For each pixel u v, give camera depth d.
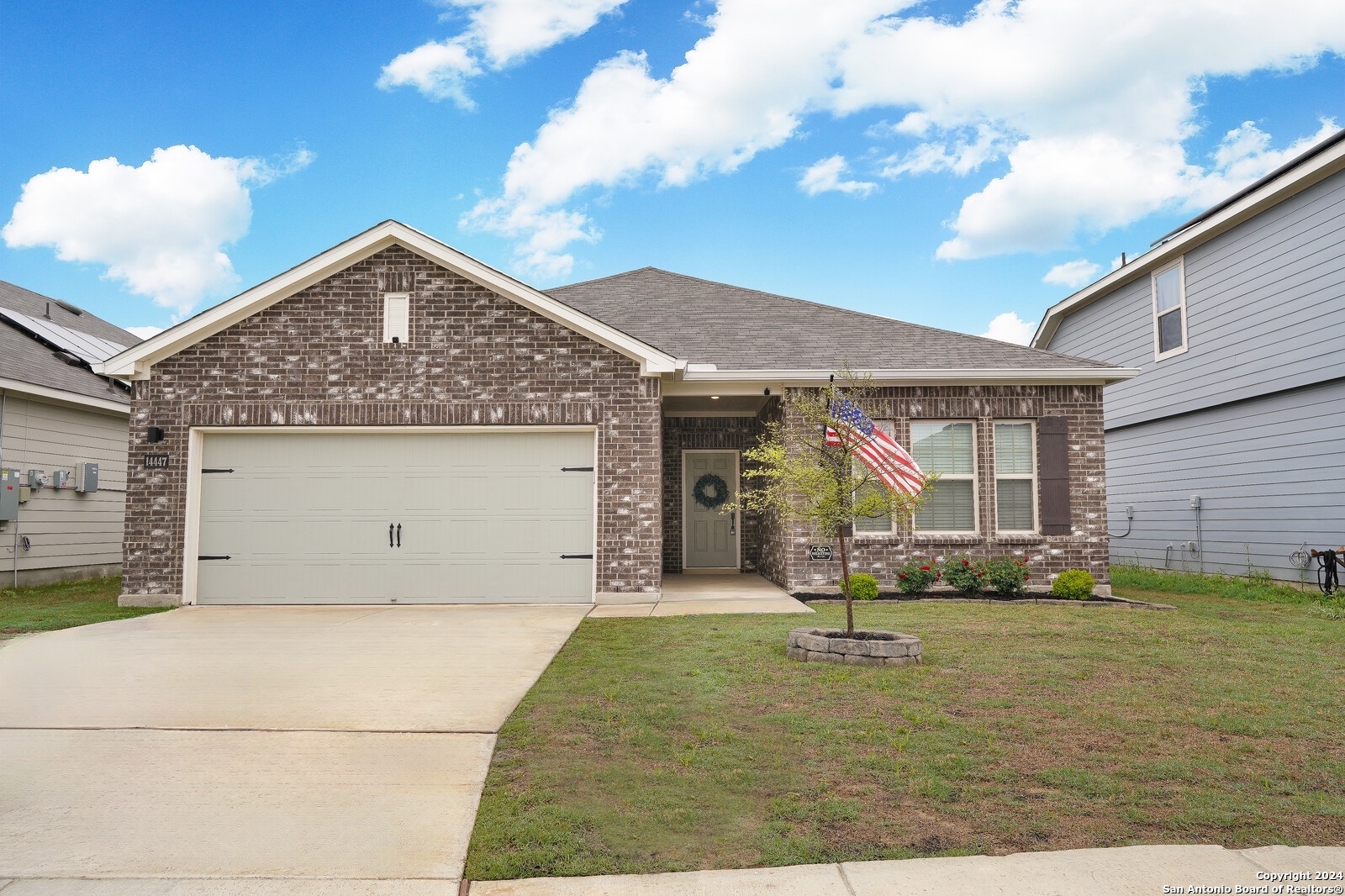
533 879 3.35
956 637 8.22
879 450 9.58
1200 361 15.00
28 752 4.93
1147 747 4.88
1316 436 12.59
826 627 8.85
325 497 11.44
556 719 5.47
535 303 11.27
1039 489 12.27
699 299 15.52
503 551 11.38
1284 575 13.16
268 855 3.58
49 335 16.67
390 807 4.12
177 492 11.23
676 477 15.88
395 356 11.36
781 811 3.99
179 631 9.06
